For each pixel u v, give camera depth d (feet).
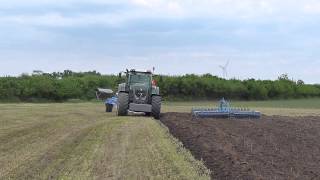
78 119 85.20
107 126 68.33
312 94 282.97
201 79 247.09
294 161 41.93
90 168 37.63
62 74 248.93
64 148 47.93
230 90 253.44
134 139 54.60
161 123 77.66
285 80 280.72
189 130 64.34
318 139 59.00
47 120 83.05
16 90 214.07
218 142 52.75
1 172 36.14
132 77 95.50
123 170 36.91
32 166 38.37
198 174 35.78
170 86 238.68
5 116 93.09
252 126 72.74
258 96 261.85
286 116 102.37
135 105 91.66
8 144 51.37
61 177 34.32
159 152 45.27
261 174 35.63
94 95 229.25
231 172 36.40
